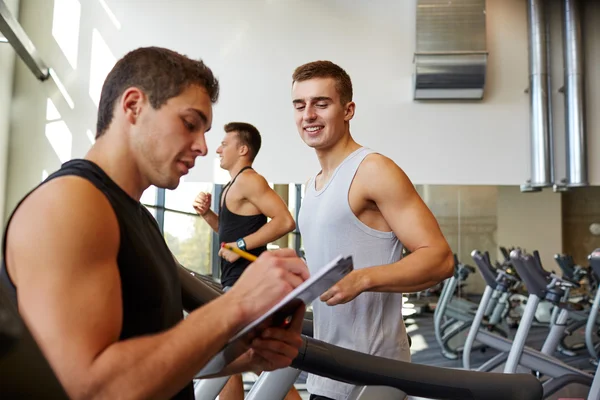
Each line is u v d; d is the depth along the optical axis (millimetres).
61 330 712
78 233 757
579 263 5461
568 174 5508
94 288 755
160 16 5723
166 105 920
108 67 5648
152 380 732
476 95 5547
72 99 5605
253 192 3096
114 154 923
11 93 5562
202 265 5258
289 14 5766
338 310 1668
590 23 5695
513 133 5625
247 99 5680
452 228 5559
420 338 5430
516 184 5578
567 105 5547
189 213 5340
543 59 5523
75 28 5664
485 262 4230
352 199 1686
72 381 703
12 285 768
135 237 890
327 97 1763
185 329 787
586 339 5082
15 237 763
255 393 1439
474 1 5461
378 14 5750
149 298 906
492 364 3988
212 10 5750
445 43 5453
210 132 5617
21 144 5551
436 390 1133
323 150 1811
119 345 746
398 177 1642
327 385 1665
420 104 5664
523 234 5512
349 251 1692
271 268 854
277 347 960
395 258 1704
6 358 436
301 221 1832
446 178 5598
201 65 974
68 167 845
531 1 5605
